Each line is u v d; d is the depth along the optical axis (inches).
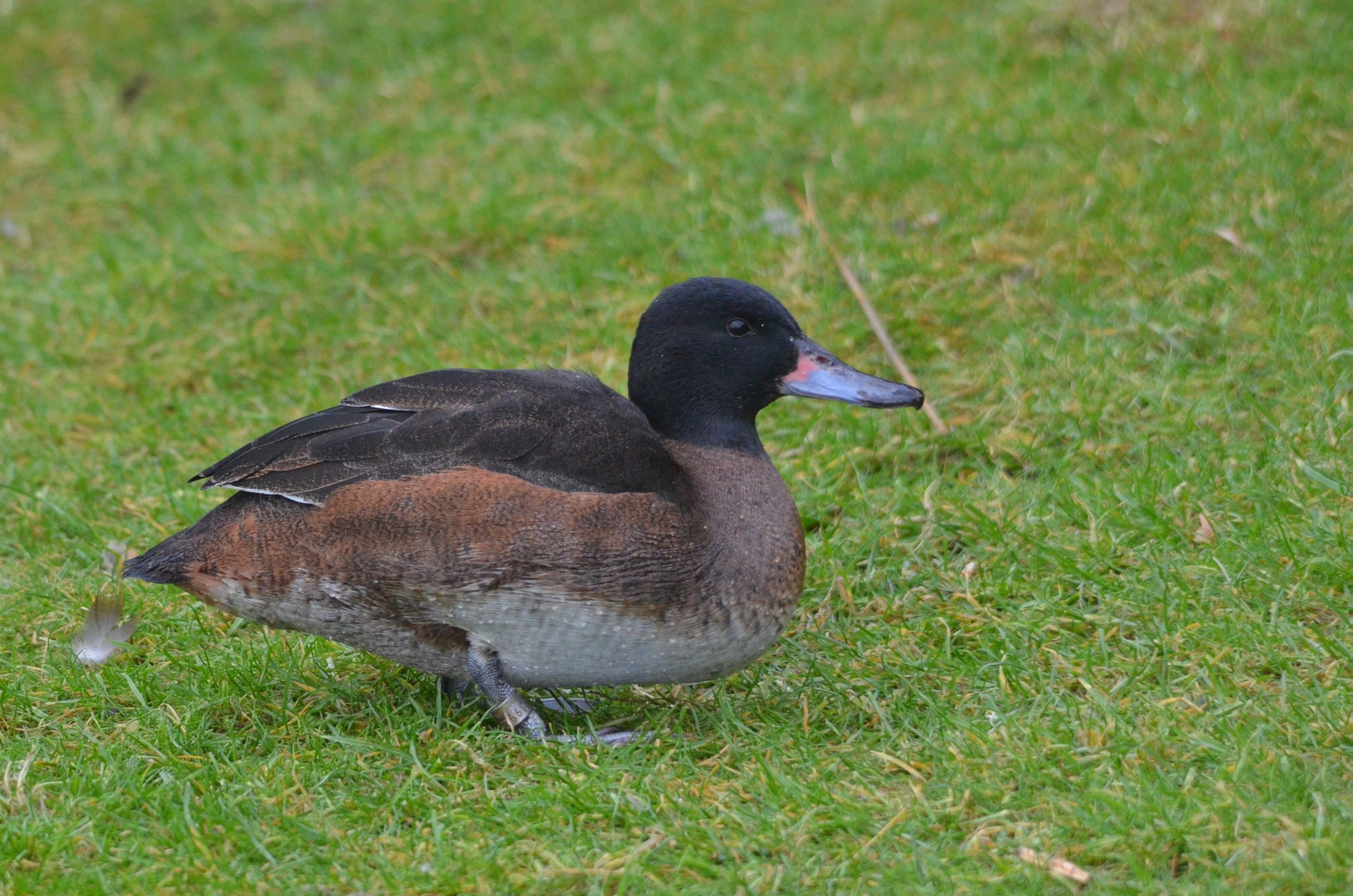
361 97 642.2
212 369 464.8
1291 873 217.3
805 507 366.9
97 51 701.3
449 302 482.0
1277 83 535.5
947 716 272.8
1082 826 234.8
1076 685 285.7
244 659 307.3
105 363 474.9
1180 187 480.7
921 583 334.6
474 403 276.2
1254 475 345.1
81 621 329.7
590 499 259.9
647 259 486.9
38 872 234.7
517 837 242.1
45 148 632.4
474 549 257.8
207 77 674.8
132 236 560.4
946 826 240.2
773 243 482.0
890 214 497.7
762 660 307.4
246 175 599.5
